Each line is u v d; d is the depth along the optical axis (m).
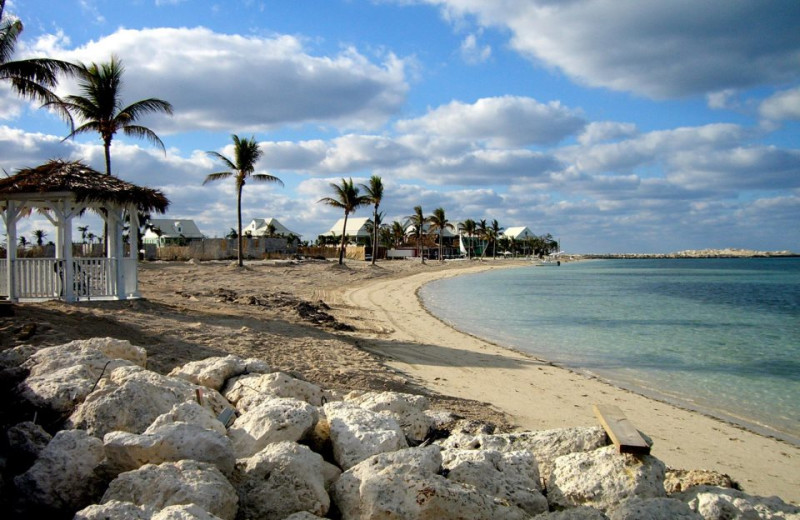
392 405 6.76
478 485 4.70
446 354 15.14
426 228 111.06
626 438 5.13
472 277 61.75
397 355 14.30
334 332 16.38
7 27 15.30
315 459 4.71
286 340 13.57
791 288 51.56
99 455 4.50
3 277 14.45
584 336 20.89
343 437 5.30
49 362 6.52
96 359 6.71
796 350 18.67
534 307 31.03
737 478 7.70
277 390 6.78
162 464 4.14
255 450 5.15
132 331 11.70
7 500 4.37
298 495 4.28
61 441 4.49
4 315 10.56
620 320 25.98
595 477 4.89
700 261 194.38
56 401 5.64
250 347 12.07
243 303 20.77
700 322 25.83
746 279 69.19
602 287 50.53
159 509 3.73
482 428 7.30
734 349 18.77
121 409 5.28
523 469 5.05
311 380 10.20
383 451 5.11
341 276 44.09
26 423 5.09
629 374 14.52
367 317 22.36
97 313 12.69
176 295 21.55
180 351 10.80
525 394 11.32
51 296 14.27
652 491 4.75
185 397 5.95
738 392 12.97
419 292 38.12
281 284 34.28
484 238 123.06
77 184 13.68
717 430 9.89
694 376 14.53
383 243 106.81
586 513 4.19
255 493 4.31
